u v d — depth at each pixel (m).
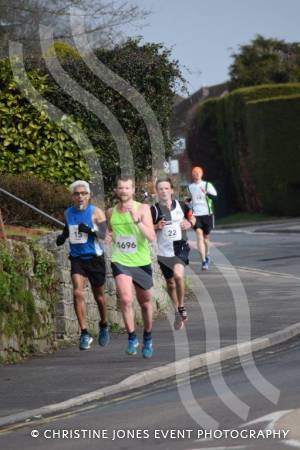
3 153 33.12
